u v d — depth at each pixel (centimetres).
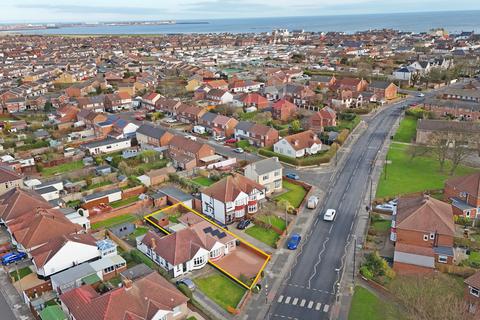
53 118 16500
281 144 12200
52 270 6869
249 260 7419
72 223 8000
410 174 10812
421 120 13275
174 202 9388
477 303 5738
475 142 11962
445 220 7312
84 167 11725
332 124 14438
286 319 5962
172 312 5828
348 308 6119
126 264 7225
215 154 12469
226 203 8481
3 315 6081
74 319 5659
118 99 18388
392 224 7919
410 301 5684
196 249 7162
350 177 10744
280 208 9112
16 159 12000
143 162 11962
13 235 7762
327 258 7362
